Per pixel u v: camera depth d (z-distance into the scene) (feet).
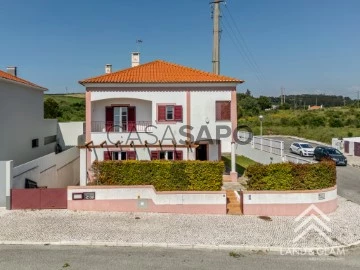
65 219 52.95
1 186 56.85
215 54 105.29
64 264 37.93
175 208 57.77
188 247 44.09
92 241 44.65
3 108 72.59
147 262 39.01
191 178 59.72
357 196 74.59
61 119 194.59
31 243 44.09
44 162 68.64
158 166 59.88
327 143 179.22
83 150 76.64
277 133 223.71
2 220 51.67
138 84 77.66
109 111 82.17
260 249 43.88
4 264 37.73
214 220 54.49
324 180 60.39
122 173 60.13
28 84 84.17
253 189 59.67
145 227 50.49
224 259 40.47
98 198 57.57
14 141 78.23
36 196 57.16
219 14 105.60
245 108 318.45
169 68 88.94
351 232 50.47
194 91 78.79
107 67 98.17
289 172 59.47
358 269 38.24
